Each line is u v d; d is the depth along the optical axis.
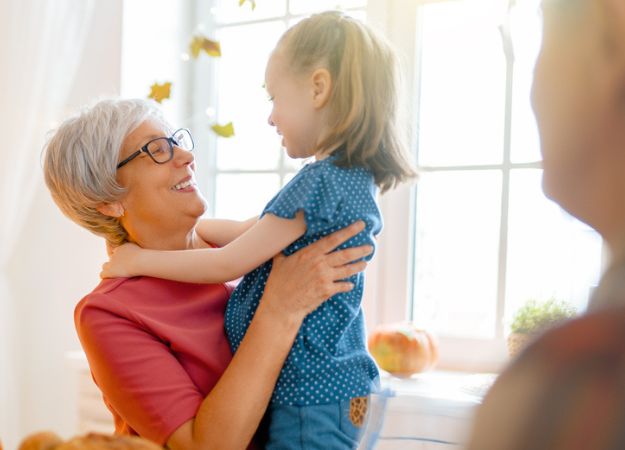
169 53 1.98
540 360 0.29
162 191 1.13
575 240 1.29
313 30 1.05
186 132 1.24
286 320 0.99
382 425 0.99
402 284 1.70
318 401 1.00
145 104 1.20
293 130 1.06
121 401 1.03
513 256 1.61
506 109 1.62
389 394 1.05
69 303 1.95
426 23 1.69
